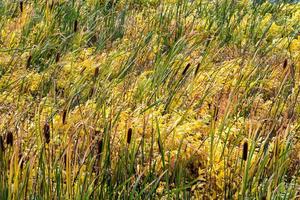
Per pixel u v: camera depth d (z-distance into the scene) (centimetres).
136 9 1042
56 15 899
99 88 675
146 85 664
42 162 461
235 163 509
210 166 504
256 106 614
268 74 698
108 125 538
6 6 947
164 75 678
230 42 860
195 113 611
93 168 492
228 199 482
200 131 572
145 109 578
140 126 554
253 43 866
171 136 540
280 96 642
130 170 485
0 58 770
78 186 443
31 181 461
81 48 799
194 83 666
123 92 642
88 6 1002
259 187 484
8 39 842
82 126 540
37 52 794
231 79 680
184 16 936
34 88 704
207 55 744
